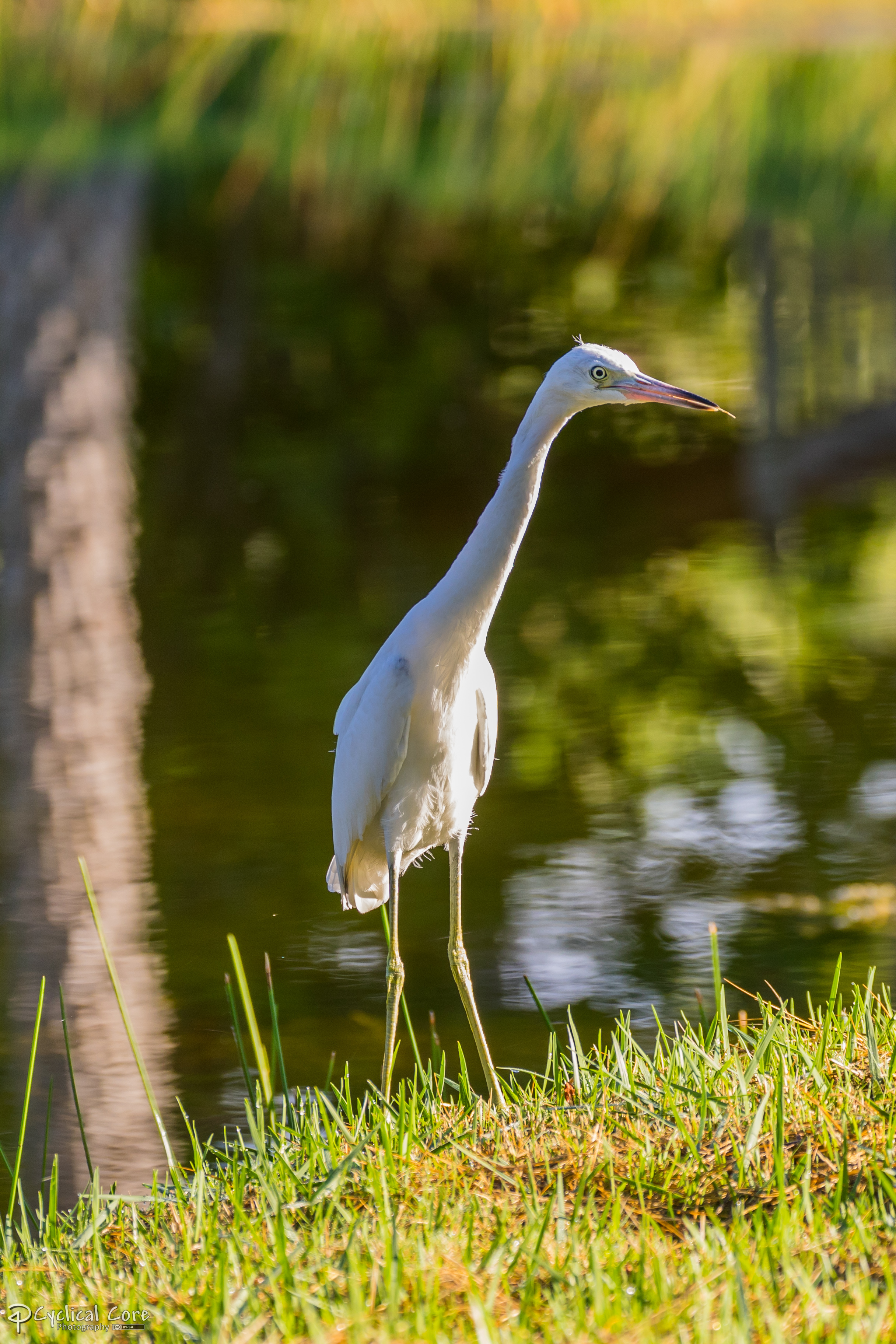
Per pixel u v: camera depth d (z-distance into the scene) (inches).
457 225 1273.4
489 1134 247.4
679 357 998.4
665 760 470.9
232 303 1210.0
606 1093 254.8
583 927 374.3
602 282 1173.7
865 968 346.9
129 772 460.1
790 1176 219.3
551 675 537.3
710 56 1720.0
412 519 765.9
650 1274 199.5
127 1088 314.2
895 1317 181.9
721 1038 276.1
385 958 365.4
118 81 1547.7
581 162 1403.8
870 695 514.0
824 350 986.1
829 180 1300.4
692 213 1262.3
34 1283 221.5
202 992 350.3
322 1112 269.1
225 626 587.5
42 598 584.4
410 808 284.7
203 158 1384.1
